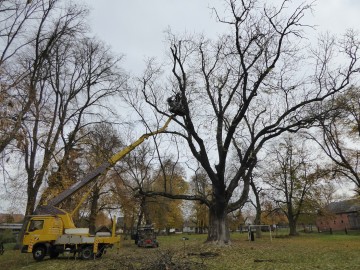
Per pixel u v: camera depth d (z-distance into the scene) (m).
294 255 20.30
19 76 20.20
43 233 20.97
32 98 20.95
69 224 21.53
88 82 31.38
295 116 25.33
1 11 21.19
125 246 34.47
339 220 76.38
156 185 51.09
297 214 51.22
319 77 24.62
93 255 20.59
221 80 27.92
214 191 26.69
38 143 26.89
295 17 22.11
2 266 18.67
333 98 25.59
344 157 33.88
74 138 31.17
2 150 18.67
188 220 96.94
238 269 14.78
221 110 26.81
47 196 26.77
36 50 24.70
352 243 31.09
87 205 39.19
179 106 25.38
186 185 67.56
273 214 57.84
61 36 26.62
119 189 37.84
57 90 30.44
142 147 35.91
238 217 61.81
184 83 25.61
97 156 32.97
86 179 22.55
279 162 51.56
